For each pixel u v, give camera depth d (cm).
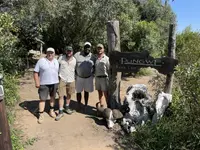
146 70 1178
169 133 499
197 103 473
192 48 705
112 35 589
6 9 889
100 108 595
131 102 583
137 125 552
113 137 529
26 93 764
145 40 1197
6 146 368
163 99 571
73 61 584
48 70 552
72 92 596
